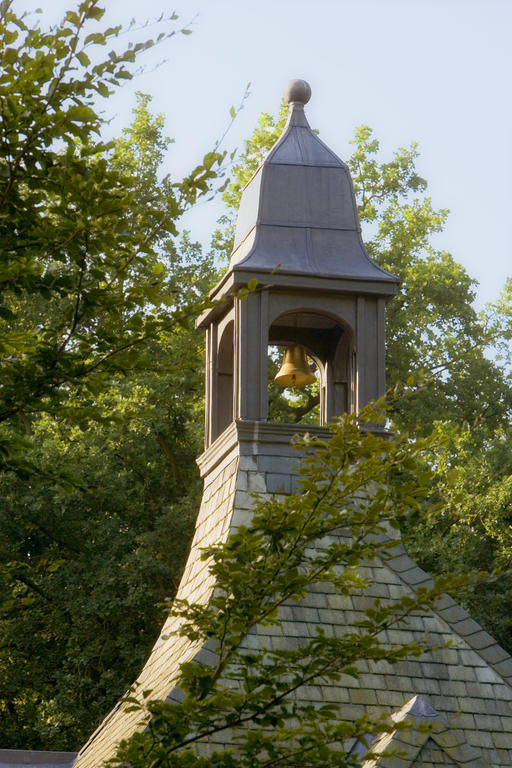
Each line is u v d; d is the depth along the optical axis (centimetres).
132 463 3459
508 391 3897
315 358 1800
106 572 3117
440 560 3216
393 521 985
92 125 970
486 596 3219
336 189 1717
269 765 954
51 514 3161
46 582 3134
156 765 943
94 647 3152
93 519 3262
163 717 925
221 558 974
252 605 965
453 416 3697
